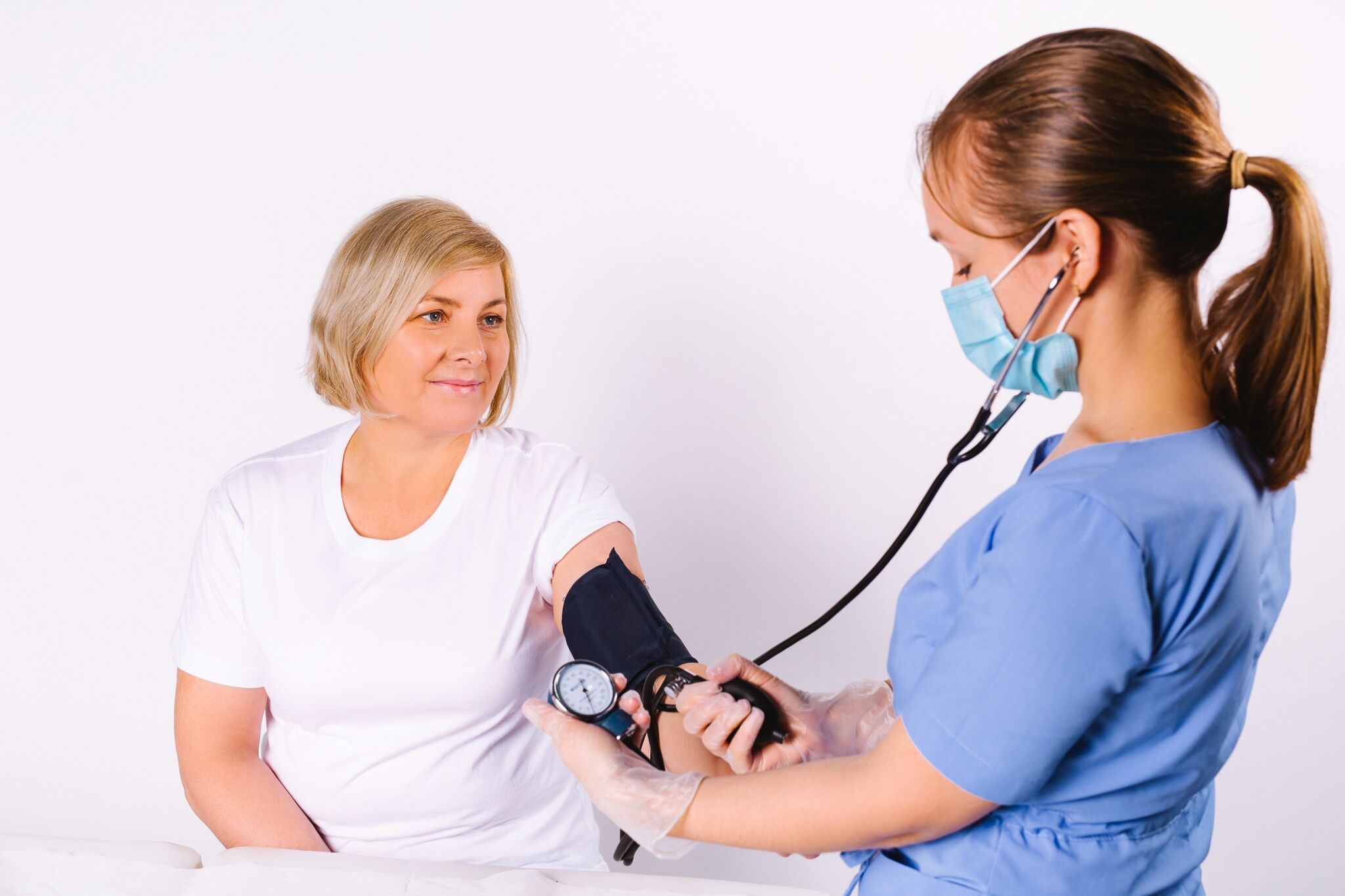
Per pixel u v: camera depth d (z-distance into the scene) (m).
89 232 2.02
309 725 1.37
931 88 1.93
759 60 1.94
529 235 2.00
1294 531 1.99
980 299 0.80
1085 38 0.75
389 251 1.30
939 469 2.02
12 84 1.99
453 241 1.30
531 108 1.98
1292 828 2.08
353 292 1.32
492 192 2.00
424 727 1.35
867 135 1.94
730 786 0.82
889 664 0.87
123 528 2.10
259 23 1.97
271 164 2.00
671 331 2.01
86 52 1.98
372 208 2.01
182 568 2.11
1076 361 0.79
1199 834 0.89
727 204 1.97
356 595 1.36
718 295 2.00
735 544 2.07
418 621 1.35
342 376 1.35
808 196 1.96
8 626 2.12
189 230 2.02
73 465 2.08
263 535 1.40
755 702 1.01
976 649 0.71
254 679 1.41
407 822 1.37
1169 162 0.73
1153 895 0.82
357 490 1.42
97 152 2.00
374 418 1.37
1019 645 0.70
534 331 2.02
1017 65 0.76
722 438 2.04
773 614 2.08
